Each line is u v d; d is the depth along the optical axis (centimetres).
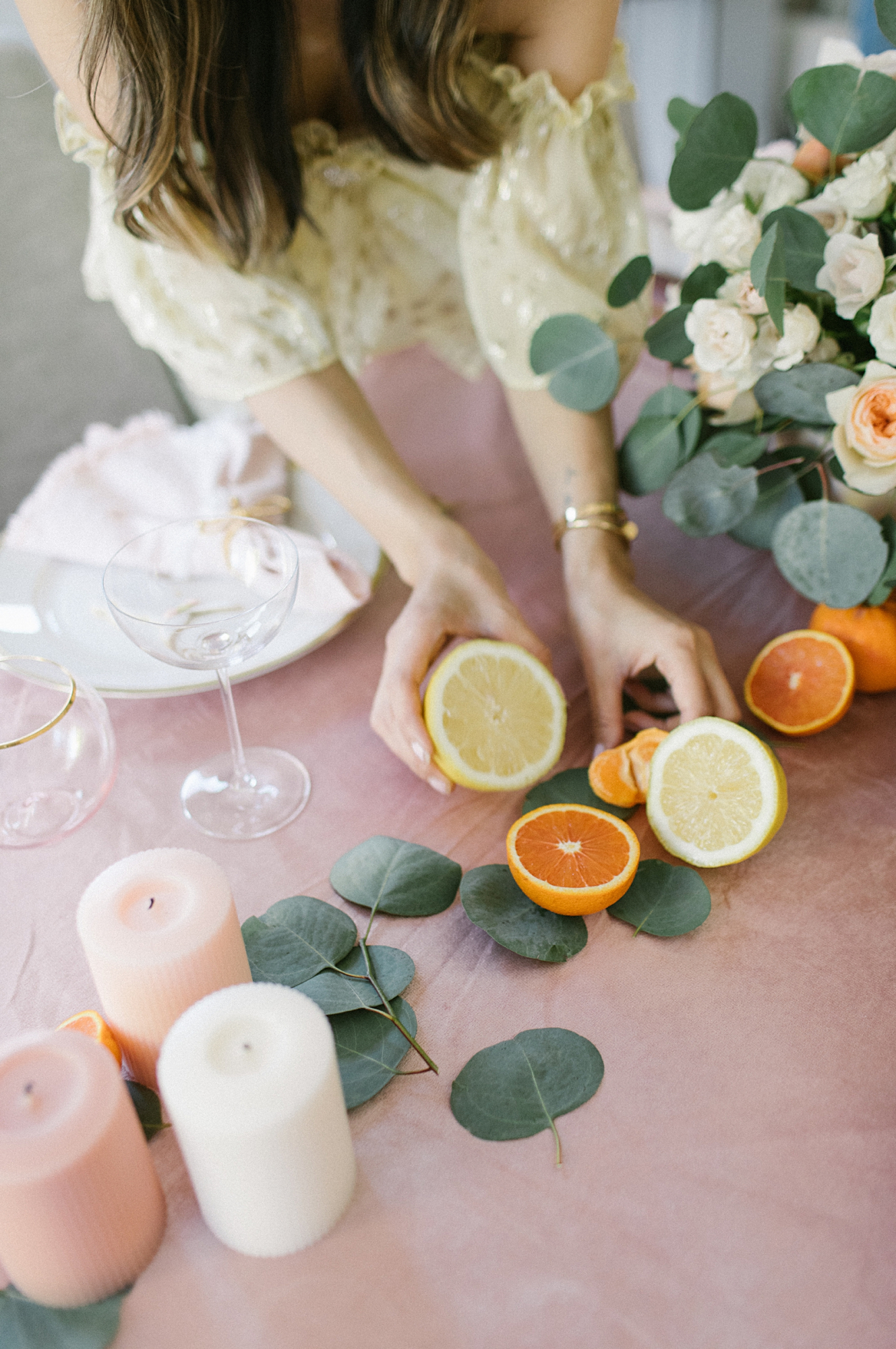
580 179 95
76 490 95
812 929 60
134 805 73
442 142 87
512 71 92
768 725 76
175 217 84
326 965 58
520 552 97
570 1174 48
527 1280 44
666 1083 52
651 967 59
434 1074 54
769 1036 54
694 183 74
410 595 92
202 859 53
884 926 60
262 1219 44
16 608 87
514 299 96
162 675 80
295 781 74
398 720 71
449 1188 48
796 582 75
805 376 70
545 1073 52
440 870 64
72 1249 42
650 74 269
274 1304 44
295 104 98
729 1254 45
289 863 68
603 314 96
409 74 82
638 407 109
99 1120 41
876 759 73
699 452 81
